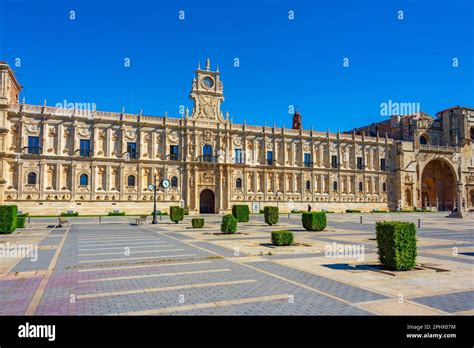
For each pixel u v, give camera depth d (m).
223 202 80.50
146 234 32.97
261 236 30.34
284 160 87.62
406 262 14.95
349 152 96.50
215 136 81.31
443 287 12.23
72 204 67.56
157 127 76.25
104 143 71.50
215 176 80.38
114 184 71.69
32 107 66.62
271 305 10.33
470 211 105.25
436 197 109.12
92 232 35.25
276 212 44.06
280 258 18.59
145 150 75.12
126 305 10.41
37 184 65.56
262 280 13.47
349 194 94.75
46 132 67.12
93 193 69.38
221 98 83.12
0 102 63.50
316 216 35.75
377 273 14.57
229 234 32.34
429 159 104.00
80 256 19.56
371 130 118.94
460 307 10.03
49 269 15.86
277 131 87.94
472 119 111.12
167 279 13.75
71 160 68.19
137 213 72.62
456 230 37.75
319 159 92.25
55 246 24.00
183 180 77.44
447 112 110.44
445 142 110.19
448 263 16.91
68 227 41.91
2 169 62.84
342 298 10.95
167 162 75.94
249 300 10.84
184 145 78.19
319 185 91.44
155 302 10.70
